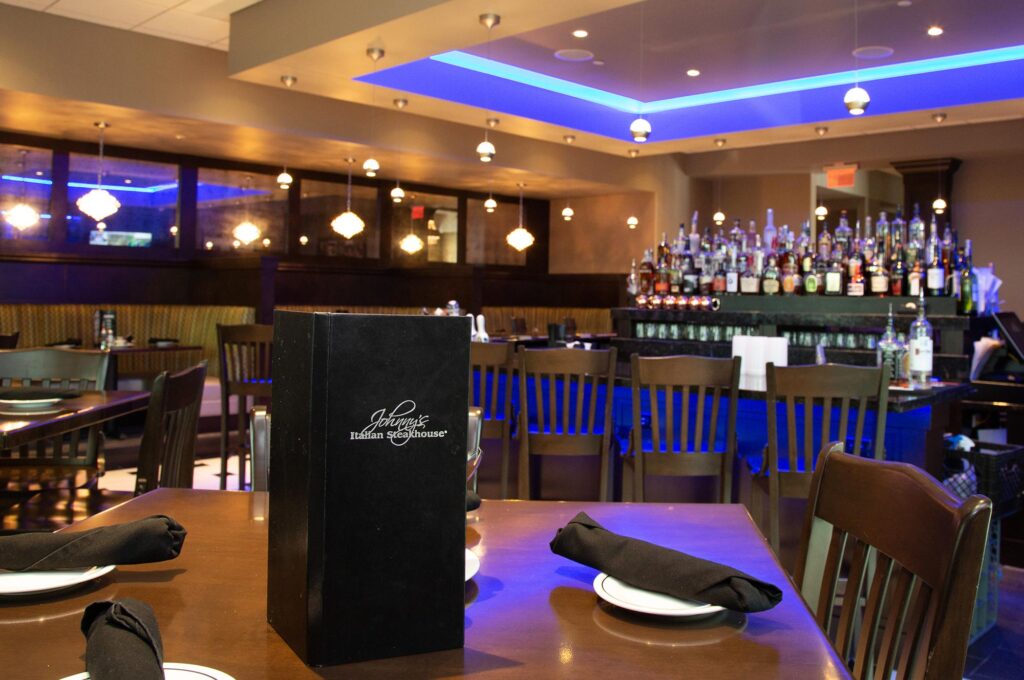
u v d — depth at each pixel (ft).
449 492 2.54
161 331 26.71
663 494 11.40
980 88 23.02
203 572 3.34
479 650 2.60
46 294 25.75
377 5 16.16
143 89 21.84
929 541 3.07
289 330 2.46
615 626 2.85
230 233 29.50
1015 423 15.79
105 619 2.33
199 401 8.44
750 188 40.01
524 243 30.27
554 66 24.56
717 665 2.55
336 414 2.36
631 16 19.98
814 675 2.49
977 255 34.14
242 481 15.39
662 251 19.76
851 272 16.80
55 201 25.50
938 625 2.82
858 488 3.75
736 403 10.02
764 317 17.33
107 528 3.26
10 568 3.10
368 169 25.34
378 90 21.18
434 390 2.48
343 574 2.41
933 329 15.28
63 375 10.42
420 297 33.45
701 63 24.11
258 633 2.68
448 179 33.50
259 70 19.49
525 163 31.19
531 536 4.00
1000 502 11.23
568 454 11.71
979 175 34.04
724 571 2.94
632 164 35.53
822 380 9.27
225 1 19.02
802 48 22.49
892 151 33.01
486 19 15.49
